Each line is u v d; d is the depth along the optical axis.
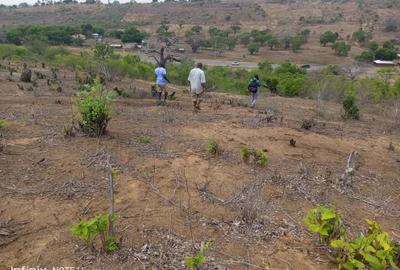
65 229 4.09
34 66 22.20
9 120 7.71
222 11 152.75
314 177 6.29
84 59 25.64
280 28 130.75
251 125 9.40
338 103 17.62
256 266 3.84
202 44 91.38
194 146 7.12
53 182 5.09
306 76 26.83
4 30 82.81
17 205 4.46
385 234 3.70
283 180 5.98
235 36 113.06
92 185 5.10
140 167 5.82
